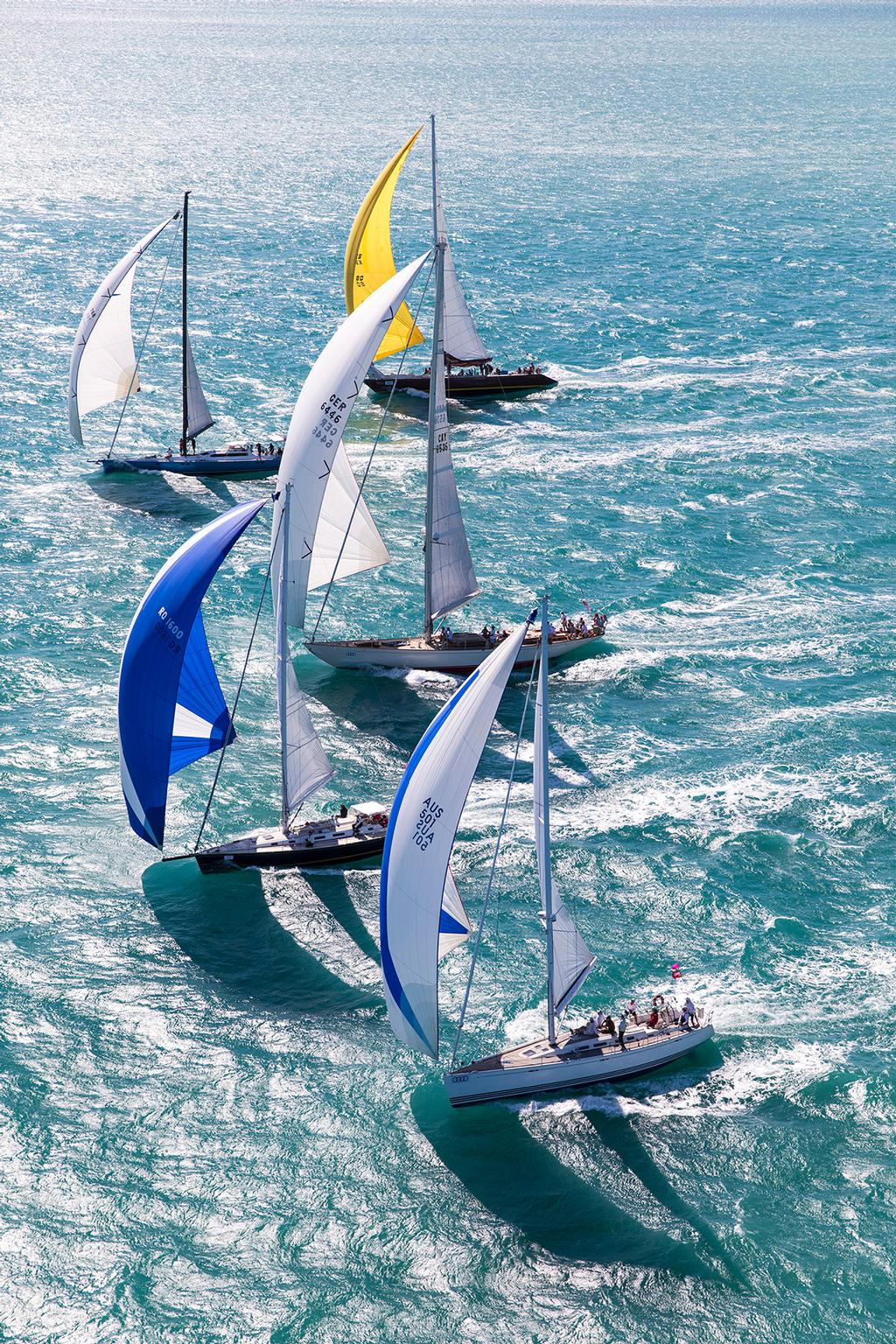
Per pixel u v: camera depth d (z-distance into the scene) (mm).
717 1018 183125
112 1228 152500
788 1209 155000
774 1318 142875
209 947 196375
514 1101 169875
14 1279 146500
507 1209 155125
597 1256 149750
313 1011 184625
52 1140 163250
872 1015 182500
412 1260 149500
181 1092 170500
